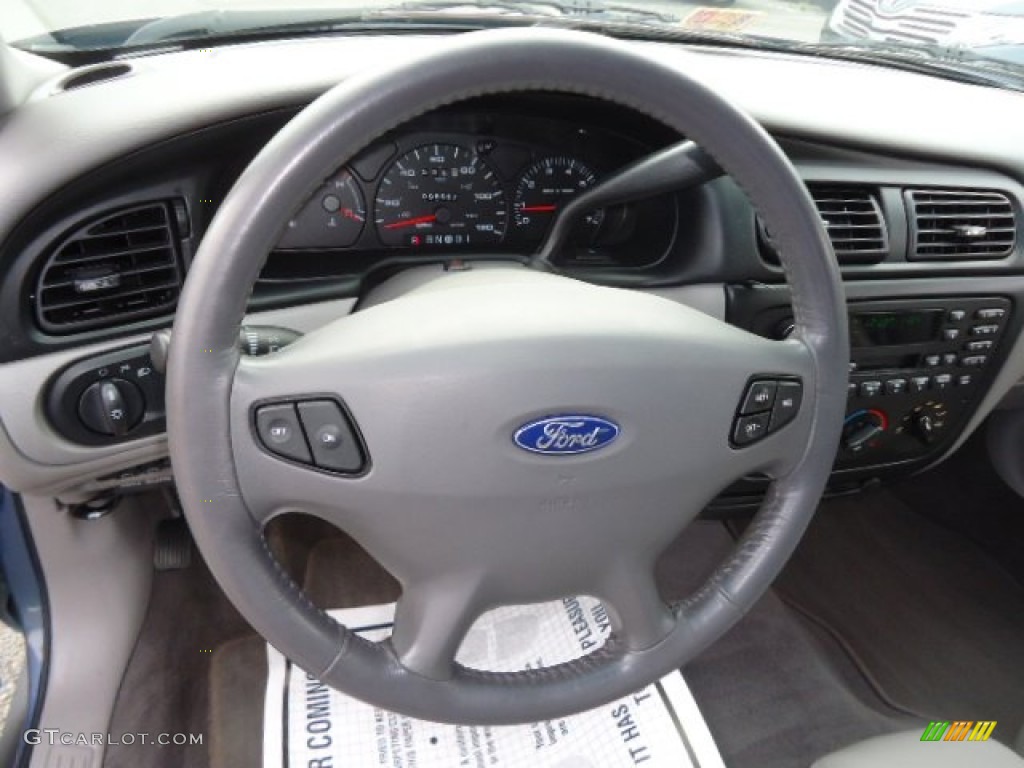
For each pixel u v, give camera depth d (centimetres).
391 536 68
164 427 92
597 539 70
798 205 69
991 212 120
